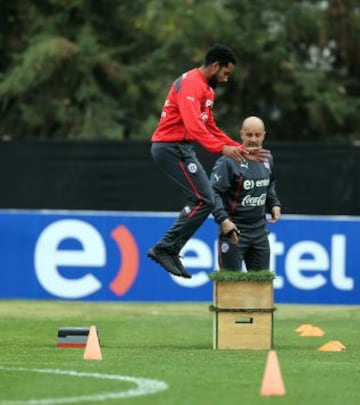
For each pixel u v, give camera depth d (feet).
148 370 103.30
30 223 190.08
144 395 89.45
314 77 318.04
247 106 327.47
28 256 190.39
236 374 101.09
